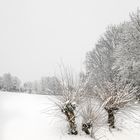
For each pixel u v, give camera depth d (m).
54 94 6.90
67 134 6.25
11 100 11.76
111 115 7.18
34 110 8.74
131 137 6.86
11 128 6.30
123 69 20.95
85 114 6.37
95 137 6.28
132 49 21.84
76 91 6.58
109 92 7.25
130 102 7.75
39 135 5.98
